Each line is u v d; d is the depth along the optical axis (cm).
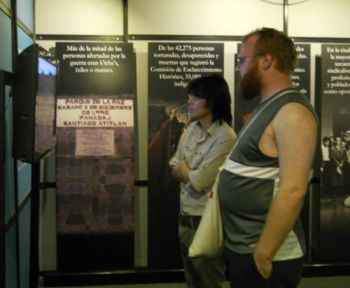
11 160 245
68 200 365
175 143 374
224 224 171
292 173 146
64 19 375
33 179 250
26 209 304
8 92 232
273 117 152
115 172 368
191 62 373
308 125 148
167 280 375
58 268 368
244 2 387
